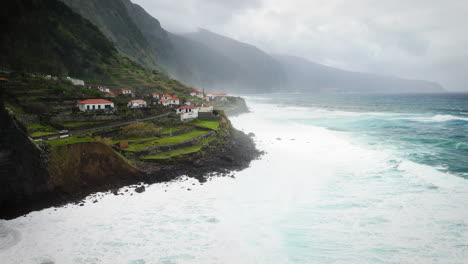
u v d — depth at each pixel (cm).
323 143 5619
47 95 6475
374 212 2638
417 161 4075
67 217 2656
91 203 2933
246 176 3731
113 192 3178
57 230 2439
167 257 2073
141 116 6066
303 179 3584
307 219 2575
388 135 6225
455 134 6062
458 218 2453
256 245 2208
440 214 2533
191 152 4222
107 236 2339
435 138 5669
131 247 2192
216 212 2733
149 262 2020
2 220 2634
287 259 2039
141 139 4675
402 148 4894
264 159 4547
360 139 5875
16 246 2220
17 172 2880
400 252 2062
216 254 2103
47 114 5344
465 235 2211
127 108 6338
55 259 2059
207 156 4409
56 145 3388
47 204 2927
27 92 6256
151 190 3253
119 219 2606
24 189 2923
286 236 2317
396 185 3225
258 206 2853
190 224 2514
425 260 1966
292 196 3073
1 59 8700
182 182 3484
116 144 4275
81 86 8700
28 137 3000
